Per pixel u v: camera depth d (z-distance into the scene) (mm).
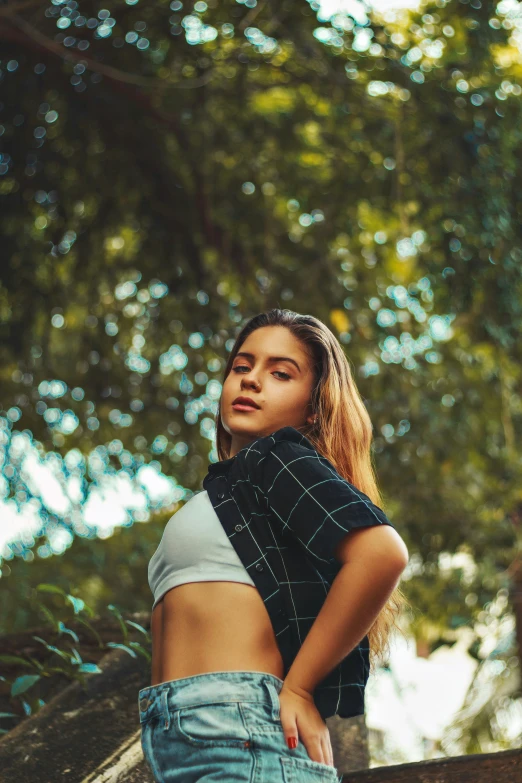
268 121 6645
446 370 6812
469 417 6887
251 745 1502
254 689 1544
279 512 1639
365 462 1963
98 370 6758
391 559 1531
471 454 6906
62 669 2871
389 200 6426
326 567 1623
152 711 1606
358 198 6574
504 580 7141
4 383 6473
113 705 2674
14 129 6234
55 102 6438
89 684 2773
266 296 6676
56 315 6871
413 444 6516
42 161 6387
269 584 1628
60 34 6004
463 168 5863
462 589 7008
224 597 1623
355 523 1551
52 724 2592
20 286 6535
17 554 5723
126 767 2418
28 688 2900
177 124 6441
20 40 5855
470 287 6090
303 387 1915
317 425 1908
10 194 6348
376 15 6031
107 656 2910
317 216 6730
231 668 1567
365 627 1528
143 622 3158
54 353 6977
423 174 6156
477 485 6879
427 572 6977
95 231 6695
